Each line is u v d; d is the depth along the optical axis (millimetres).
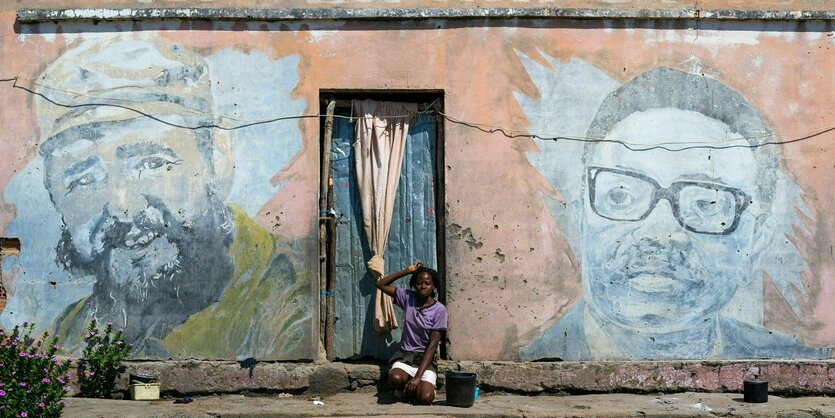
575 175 7852
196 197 7758
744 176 7930
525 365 7719
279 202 7758
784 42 7980
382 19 7820
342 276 7980
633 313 7832
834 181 7949
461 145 7812
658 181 7895
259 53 7809
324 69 7801
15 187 7742
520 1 7867
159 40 7812
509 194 7816
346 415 6961
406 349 7562
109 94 7789
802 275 7910
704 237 7898
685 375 7781
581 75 7887
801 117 7969
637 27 7930
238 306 7723
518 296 7785
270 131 7781
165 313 7711
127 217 7742
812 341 7891
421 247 7957
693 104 7938
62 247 7723
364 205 7918
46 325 7695
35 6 7785
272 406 7223
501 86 7852
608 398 7570
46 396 6766
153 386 7516
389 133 7984
